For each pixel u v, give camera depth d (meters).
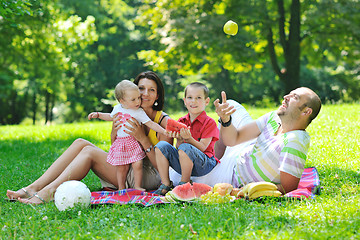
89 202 4.08
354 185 4.82
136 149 4.77
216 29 18.66
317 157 6.52
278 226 3.33
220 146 5.05
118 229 3.45
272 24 19.61
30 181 5.82
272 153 4.29
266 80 35.78
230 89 36.16
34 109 36.91
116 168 4.84
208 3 19.94
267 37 20.47
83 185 4.07
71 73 33.84
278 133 4.41
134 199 4.22
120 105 4.88
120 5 34.81
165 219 3.58
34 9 15.40
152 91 4.93
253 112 13.76
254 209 3.73
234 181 4.68
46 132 12.62
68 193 3.97
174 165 4.59
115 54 35.41
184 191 4.21
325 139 7.83
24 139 11.54
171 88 36.25
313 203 3.92
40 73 22.25
